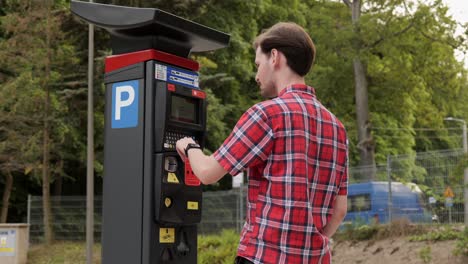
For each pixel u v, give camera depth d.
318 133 2.80
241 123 2.73
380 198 15.03
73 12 3.80
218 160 2.74
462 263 11.11
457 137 44.31
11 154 20.05
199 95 3.78
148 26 3.55
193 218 3.72
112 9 3.65
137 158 3.58
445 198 12.78
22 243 15.89
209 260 12.90
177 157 3.63
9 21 18.91
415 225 13.27
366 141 26.67
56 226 21.48
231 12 28.80
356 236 13.81
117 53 3.77
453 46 25.03
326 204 2.82
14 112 19.14
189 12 18.03
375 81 28.05
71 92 18.92
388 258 12.37
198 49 3.96
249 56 31.22
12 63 19.38
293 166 2.69
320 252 2.73
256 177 2.78
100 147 24.47
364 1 25.98
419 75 27.69
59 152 22.19
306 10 32.44
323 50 25.56
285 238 2.66
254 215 2.76
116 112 3.68
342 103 29.22
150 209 3.52
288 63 2.88
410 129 34.72
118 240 3.61
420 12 24.14
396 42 24.58
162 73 3.62
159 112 3.56
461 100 29.44
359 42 24.69
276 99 2.79
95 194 30.02
